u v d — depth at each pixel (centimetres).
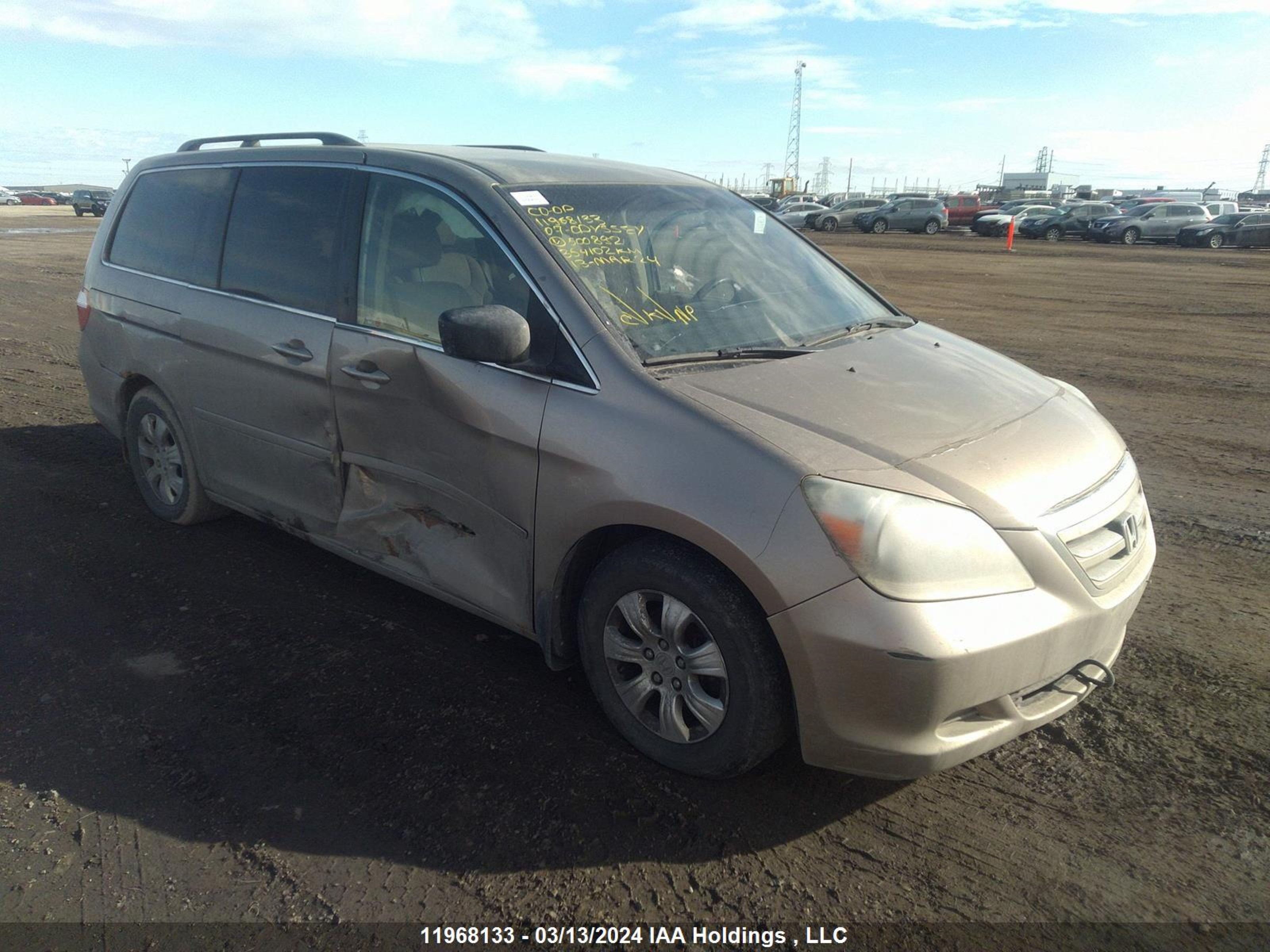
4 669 341
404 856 251
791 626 242
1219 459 621
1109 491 284
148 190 469
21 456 589
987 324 1226
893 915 233
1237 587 423
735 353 305
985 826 266
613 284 309
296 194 382
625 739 298
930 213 3991
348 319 349
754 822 266
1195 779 285
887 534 238
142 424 469
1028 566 251
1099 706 325
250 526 479
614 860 250
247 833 259
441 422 316
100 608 388
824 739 250
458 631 373
